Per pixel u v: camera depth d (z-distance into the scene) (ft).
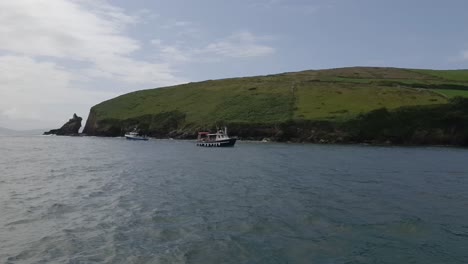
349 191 109.60
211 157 225.56
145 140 438.81
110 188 115.03
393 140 365.40
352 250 60.39
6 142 417.49
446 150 286.87
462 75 590.14
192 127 455.63
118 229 71.00
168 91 615.57
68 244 62.44
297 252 59.31
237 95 513.04
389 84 514.68
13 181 129.70
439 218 79.51
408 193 107.14
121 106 586.04
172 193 106.42
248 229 71.05
